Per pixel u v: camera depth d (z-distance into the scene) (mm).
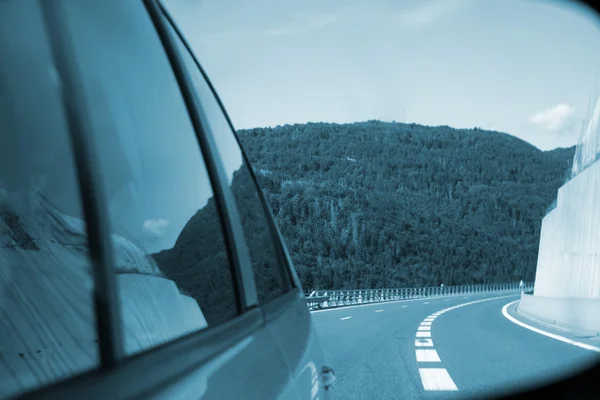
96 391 1144
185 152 2346
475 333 15625
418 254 191000
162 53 2404
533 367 9336
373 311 29156
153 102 2121
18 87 1277
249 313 2443
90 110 1555
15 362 1063
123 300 1457
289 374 2328
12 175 1212
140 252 1669
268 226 3590
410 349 12070
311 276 159125
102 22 1797
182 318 1773
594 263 27562
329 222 173875
